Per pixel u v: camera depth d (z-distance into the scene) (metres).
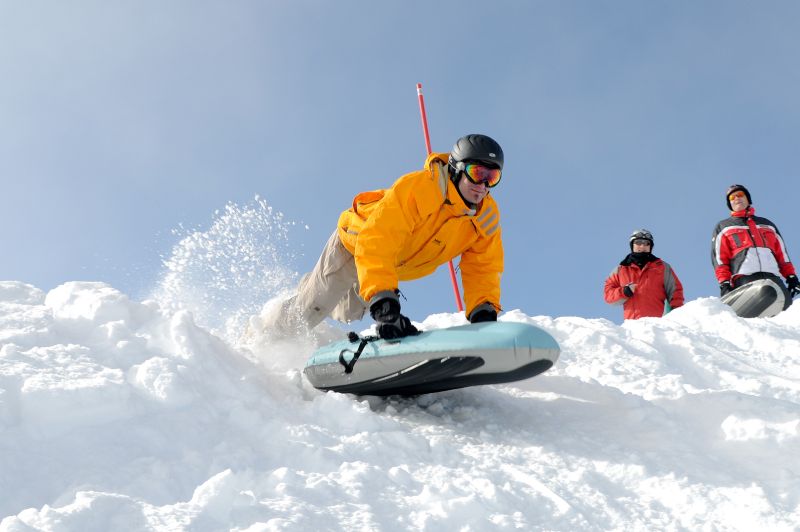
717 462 2.22
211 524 1.51
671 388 3.15
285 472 1.81
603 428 2.54
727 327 5.14
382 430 2.35
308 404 2.57
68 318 2.66
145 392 2.15
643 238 6.51
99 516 1.46
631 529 1.80
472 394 2.99
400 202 2.79
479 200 2.88
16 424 1.81
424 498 1.81
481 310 3.06
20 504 1.55
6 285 3.07
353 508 1.70
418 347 2.52
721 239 6.78
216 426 2.11
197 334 2.66
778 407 2.63
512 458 2.25
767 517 1.83
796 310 5.80
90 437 1.84
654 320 5.09
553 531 1.75
